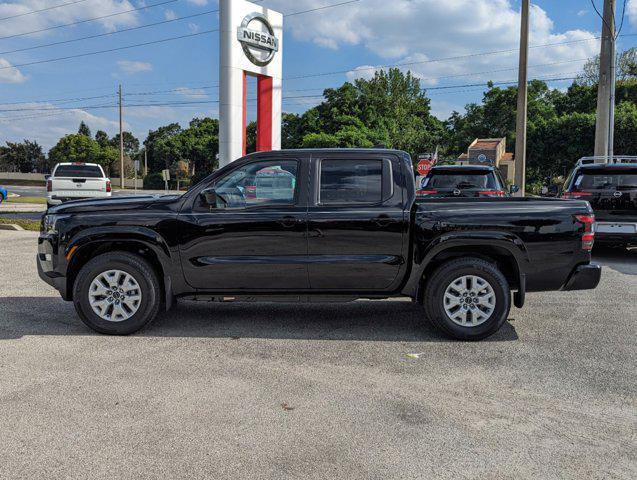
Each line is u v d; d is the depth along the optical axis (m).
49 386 4.13
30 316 6.20
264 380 4.29
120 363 4.66
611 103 18.05
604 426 3.54
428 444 3.28
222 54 21.56
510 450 3.22
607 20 17.62
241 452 3.17
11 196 35.06
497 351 5.06
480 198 5.79
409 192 5.42
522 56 20.55
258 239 5.38
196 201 5.48
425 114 85.75
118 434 3.38
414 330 5.75
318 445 3.26
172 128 93.38
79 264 5.70
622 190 10.19
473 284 5.32
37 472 2.94
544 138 57.12
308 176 5.46
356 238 5.36
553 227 5.30
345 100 66.81
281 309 6.63
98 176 19.75
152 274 5.44
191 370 4.50
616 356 4.93
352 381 4.28
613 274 9.07
